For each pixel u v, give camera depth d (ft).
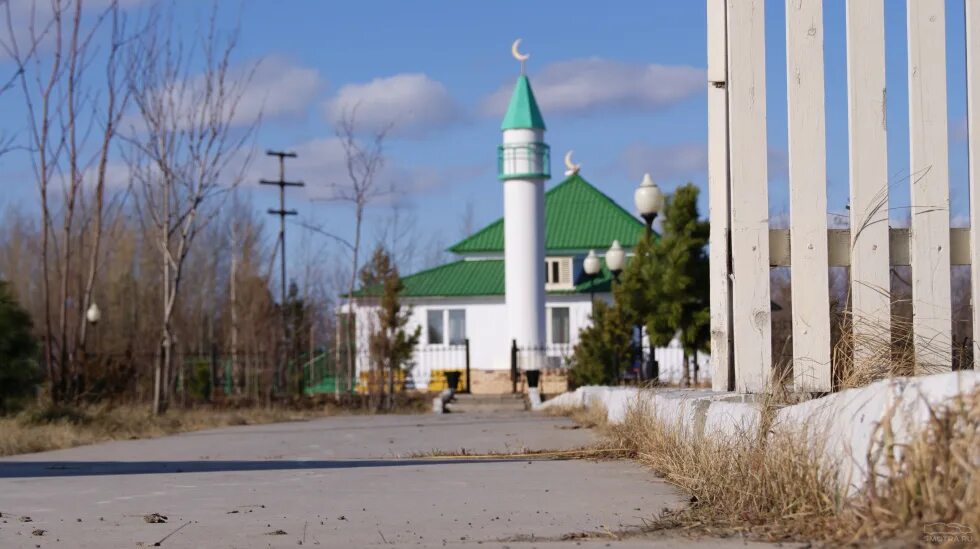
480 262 179.73
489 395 118.11
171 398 104.17
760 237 28.89
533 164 139.54
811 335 28.14
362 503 26.43
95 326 131.85
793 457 20.49
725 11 29.86
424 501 26.55
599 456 38.40
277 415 92.02
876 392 18.52
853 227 27.91
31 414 64.95
